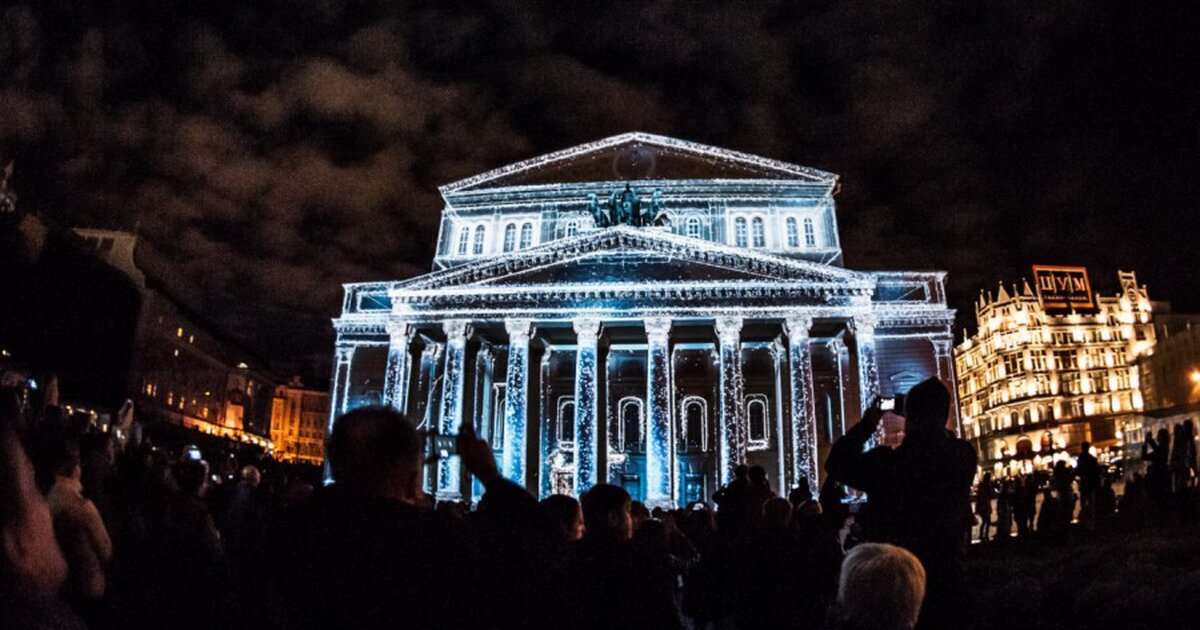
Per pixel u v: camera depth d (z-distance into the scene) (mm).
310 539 4168
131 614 8273
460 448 4957
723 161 57875
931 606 6859
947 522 7051
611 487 6703
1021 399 127188
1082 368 127062
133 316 82688
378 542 4059
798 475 42375
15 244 72188
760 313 44781
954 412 46094
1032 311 129500
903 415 7793
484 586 4137
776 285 45000
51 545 3287
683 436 52500
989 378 136750
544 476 50594
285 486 18359
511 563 4316
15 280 72062
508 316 46000
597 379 47875
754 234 55031
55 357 74688
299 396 130875
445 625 3990
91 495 8641
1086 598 13711
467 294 46531
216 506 16328
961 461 7242
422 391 51188
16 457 3223
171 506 9125
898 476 7238
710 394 53469
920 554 6969
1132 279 130750
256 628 7965
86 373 76875
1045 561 19906
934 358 47094
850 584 4879
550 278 46438
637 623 5871
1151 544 18531
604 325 47062
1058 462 27562
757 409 53375
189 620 8891
